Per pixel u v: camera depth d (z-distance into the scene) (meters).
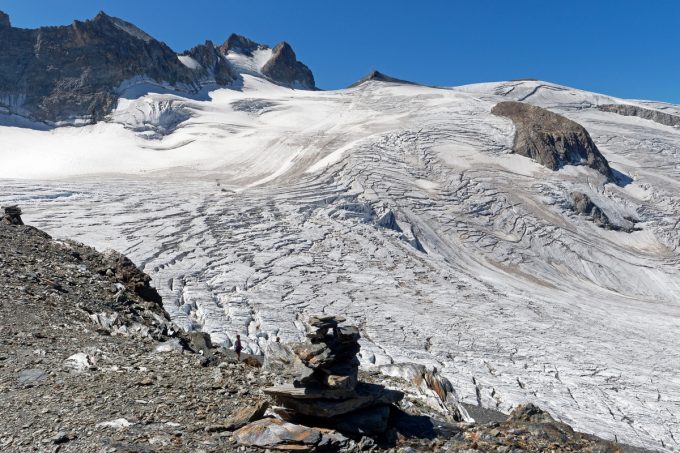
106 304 16.81
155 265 45.78
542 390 29.06
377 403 9.55
